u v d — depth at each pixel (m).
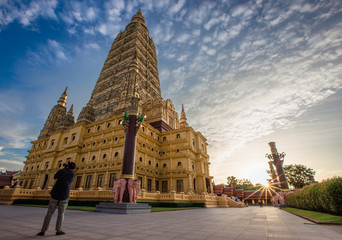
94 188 36.28
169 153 45.59
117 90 55.94
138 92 51.81
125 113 22.64
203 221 10.59
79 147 43.59
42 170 46.84
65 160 43.81
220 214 16.05
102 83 66.81
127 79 53.28
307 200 18.97
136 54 62.56
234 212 19.09
